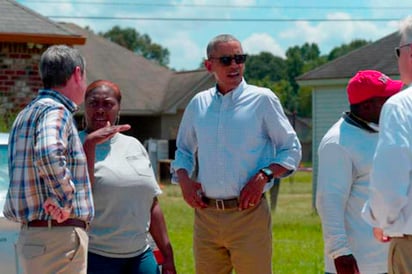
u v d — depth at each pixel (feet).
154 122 122.21
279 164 18.72
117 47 132.36
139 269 18.04
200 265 19.69
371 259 16.57
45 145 15.02
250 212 18.88
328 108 77.82
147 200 18.25
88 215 15.84
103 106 18.19
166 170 107.65
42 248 15.52
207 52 19.19
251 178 18.66
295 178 130.31
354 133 16.62
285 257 39.55
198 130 19.30
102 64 126.93
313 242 46.34
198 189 19.38
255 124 18.83
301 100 288.92
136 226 18.01
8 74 48.91
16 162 15.64
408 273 13.62
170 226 55.16
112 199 17.71
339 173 16.62
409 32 13.74
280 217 64.03
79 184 15.76
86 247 16.01
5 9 50.39
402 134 13.12
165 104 120.47
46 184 15.30
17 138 15.69
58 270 15.62
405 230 13.42
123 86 122.42
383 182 13.12
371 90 16.34
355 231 16.69
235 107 18.94
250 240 18.94
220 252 19.45
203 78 120.26
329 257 16.97
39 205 15.49
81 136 18.43
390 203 13.14
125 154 18.24
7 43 48.78
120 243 17.78
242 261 19.06
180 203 76.28
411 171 13.25
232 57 18.76
